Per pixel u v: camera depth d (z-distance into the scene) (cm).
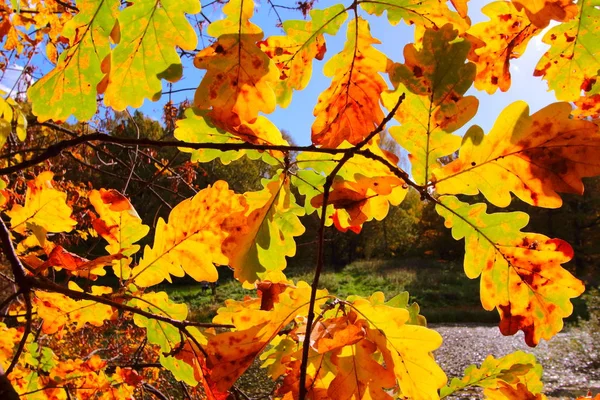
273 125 46
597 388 420
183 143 40
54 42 86
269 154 49
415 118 42
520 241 43
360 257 1238
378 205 47
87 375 66
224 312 54
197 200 50
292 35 48
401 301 54
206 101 43
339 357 44
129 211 53
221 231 50
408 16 46
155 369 172
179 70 44
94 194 53
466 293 909
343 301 45
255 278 48
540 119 40
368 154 38
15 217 54
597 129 40
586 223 970
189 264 52
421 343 44
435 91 41
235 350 44
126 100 44
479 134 41
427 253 1270
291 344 50
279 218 52
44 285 45
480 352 568
